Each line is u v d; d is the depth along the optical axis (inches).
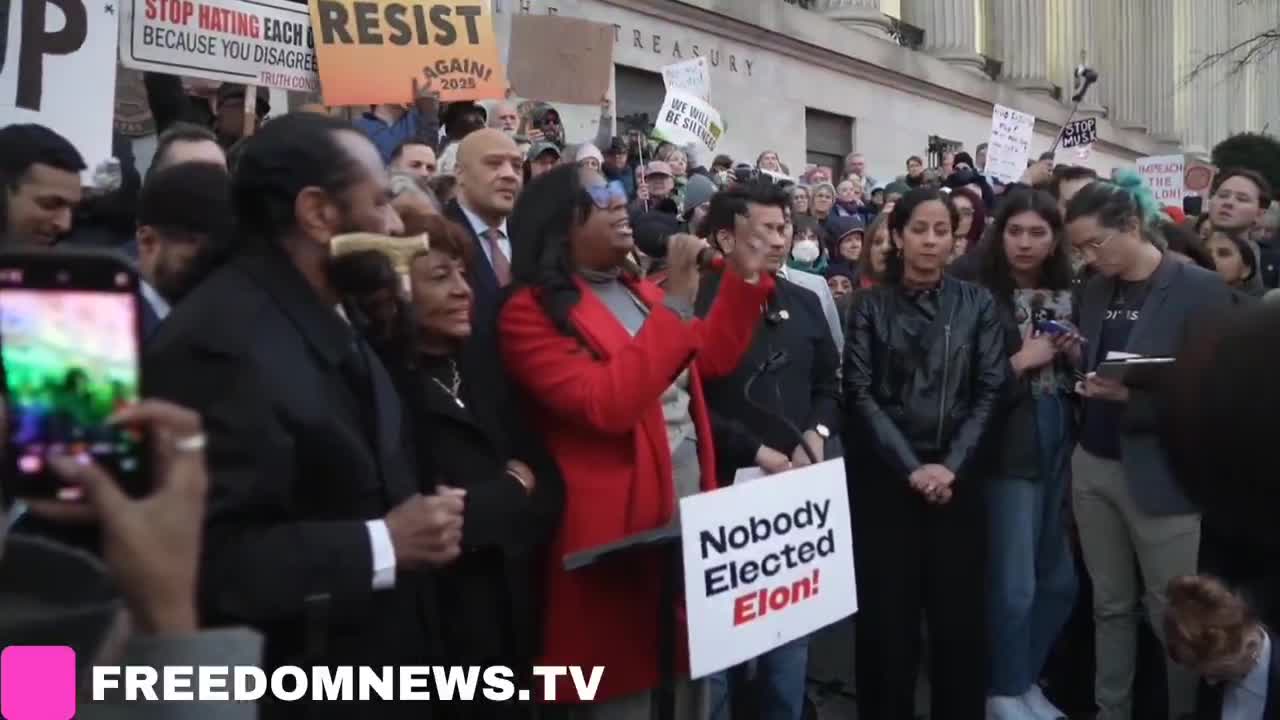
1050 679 184.5
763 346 143.9
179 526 49.4
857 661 156.6
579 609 108.4
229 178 88.1
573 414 105.4
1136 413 127.7
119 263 49.4
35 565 43.9
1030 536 160.2
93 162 135.9
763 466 135.0
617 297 117.1
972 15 893.8
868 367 155.0
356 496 77.1
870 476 154.3
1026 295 169.2
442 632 101.4
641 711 111.9
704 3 558.3
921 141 796.6
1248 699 110.5
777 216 136.4
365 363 80.6
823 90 681.6
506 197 148.5
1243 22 1412.4
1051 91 1011.9
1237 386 27.9
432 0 205.9
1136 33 1221.1
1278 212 277.1
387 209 81.2
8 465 47.6
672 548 107.4
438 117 230.2
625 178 291.7
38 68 132.2
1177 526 149.6
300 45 194.5
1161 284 159.2
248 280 76.0
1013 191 169.2
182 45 173.5
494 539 99.0
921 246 152.4
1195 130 1363.2
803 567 112.3
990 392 153.2
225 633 50.1
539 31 251.3
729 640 105.5
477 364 110.0
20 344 48.2
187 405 70.2
